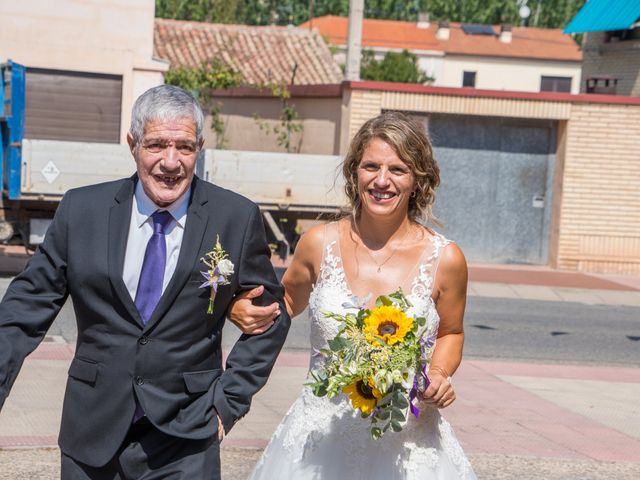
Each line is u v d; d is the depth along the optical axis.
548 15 80.00
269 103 21.58
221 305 3.52
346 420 3.89
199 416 3.45
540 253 20.58
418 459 3.86
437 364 4.00
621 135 19.91
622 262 20.17
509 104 19.61
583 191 19.98
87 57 17.88
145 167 3.37
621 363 10.95
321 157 14.65
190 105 3.41
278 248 14.41
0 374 3.34
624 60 24.17
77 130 18.00
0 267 14.33
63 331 10.36
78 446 3.43
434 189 4.05
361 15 20.52
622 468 6.57
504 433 7.36
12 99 13.05
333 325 3.94
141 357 3.39
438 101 19.38
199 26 27.45
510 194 20.38
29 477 5.67
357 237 4.06
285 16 72.94
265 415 7.41
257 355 3.58
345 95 19.28
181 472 3.43
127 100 18.14
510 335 12.31
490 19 79.19
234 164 14.45
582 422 7.89
